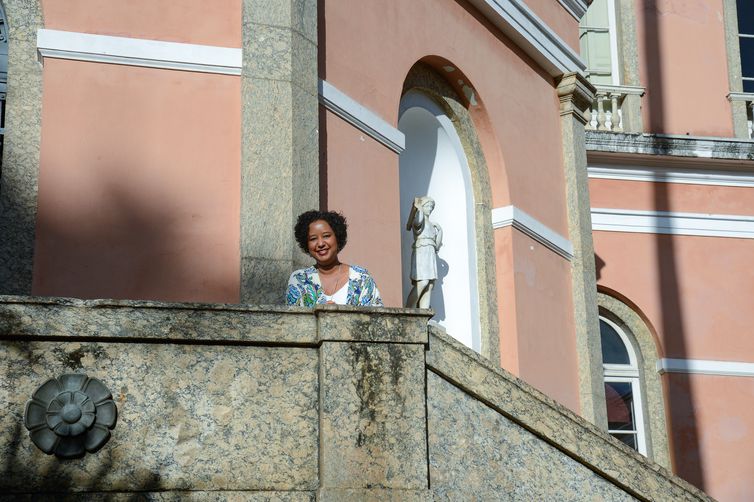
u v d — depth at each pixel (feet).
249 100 30.73
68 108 29.71
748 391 54.75
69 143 29.48
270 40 31.37
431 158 42.27
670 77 58.13
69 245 28.84
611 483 19.67
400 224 37.60
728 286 55.93
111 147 29.78
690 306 55.26
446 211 42.11
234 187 30.42
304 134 31.24
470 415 19.10
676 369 54.29
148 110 30.30
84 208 29.19
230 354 17.95
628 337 55.67
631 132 55.16
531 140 44.65
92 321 17.37
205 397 17.69
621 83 57.98
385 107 35.91
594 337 45.06
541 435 19.36
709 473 53.36
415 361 18.52
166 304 17.71
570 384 43.78
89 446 16.99
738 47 59.41
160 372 17.58
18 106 29.45
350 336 18.24
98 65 30.22
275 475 17.67
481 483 18.84
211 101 30.86
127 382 17.42
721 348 54.95
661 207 56.08
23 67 29.76
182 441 17.42
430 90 40.37
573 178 46.47
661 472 19.90
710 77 58.65
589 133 54.19
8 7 30.07
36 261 28.50
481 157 42.24
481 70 41.83
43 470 16.79
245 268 29.50
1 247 28.37
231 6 31.68
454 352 19.16
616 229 55.36
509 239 41.63
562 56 47.03
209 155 30.45
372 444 17.97
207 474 17.39
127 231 29.35
